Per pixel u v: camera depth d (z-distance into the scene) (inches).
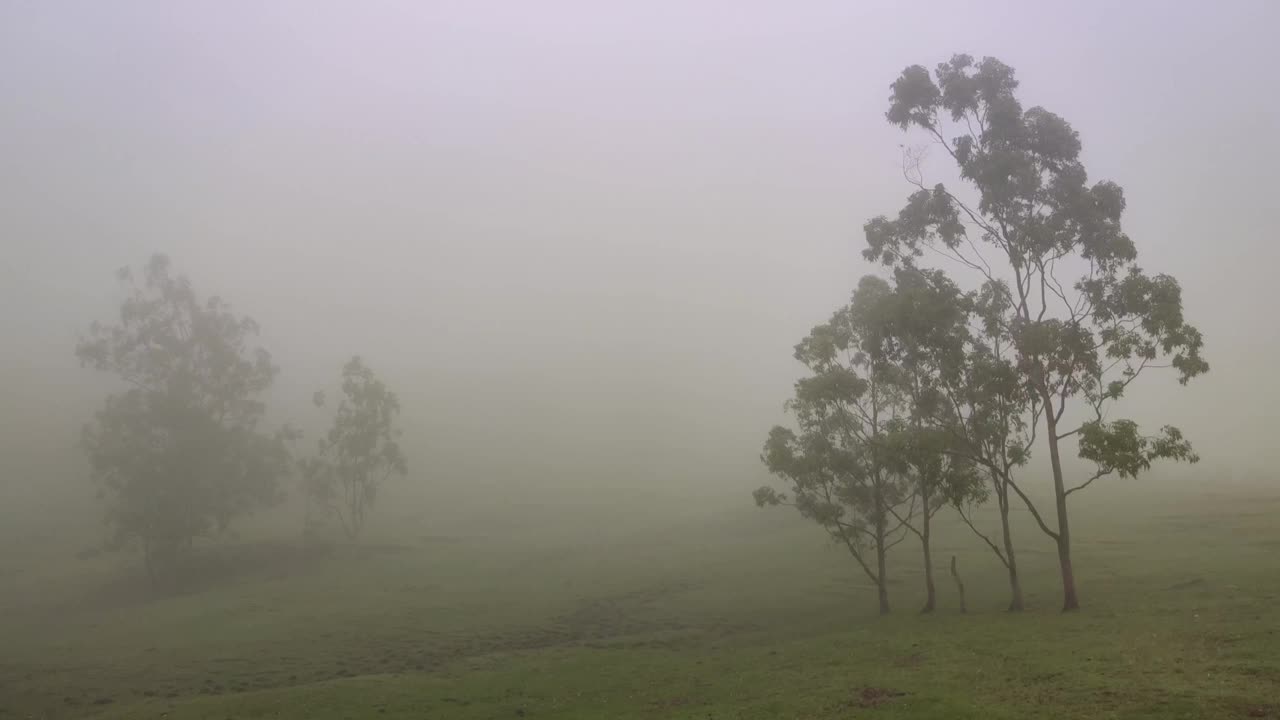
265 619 2076.8
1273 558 1699.1
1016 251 1350.9
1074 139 1330.0
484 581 2615.7
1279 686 694.5
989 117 1360.7
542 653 1523.1
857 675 987.3
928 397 1480.1
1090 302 1278.3
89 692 1381.6
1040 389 1321.4
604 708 990.4
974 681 861.2
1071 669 855.7
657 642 1605.6
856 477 1657.2
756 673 1111.0
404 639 1753.2
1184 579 1535.4
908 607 1726.1
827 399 1576.0
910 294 1347.2
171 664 1588.3
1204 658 837.2
